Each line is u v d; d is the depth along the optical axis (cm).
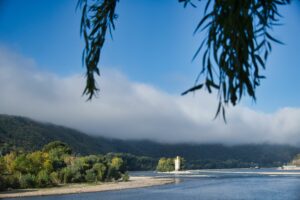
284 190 10888
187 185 13488
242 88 491
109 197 9344
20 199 9031
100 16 668
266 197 8994
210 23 505
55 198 9200
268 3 507
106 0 673
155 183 14375
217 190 11088
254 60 497
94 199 8906
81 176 13825
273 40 502
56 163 13575
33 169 12369
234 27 496
